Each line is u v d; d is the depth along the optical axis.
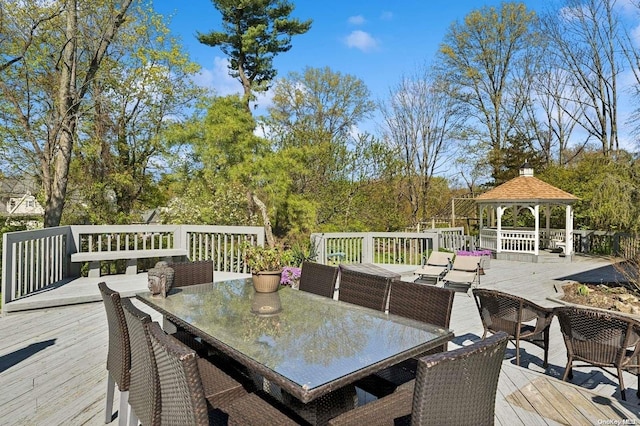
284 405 2.11
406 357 1.89
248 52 11.86
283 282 4.14
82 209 10.30
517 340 3.37
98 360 3.32
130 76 10.68
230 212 9.16
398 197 16.36
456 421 1.46
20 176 10.48
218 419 1.79
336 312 2.56
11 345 3.66
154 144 10.95
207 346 2.71
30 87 9.93
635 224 9.02
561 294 6.50
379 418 1.74
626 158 9.84
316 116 20.08
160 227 6.84
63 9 8.22
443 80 18.17
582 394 2.72
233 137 8.20
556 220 14.05
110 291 2.20
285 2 11.77
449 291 2.47
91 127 10.01
